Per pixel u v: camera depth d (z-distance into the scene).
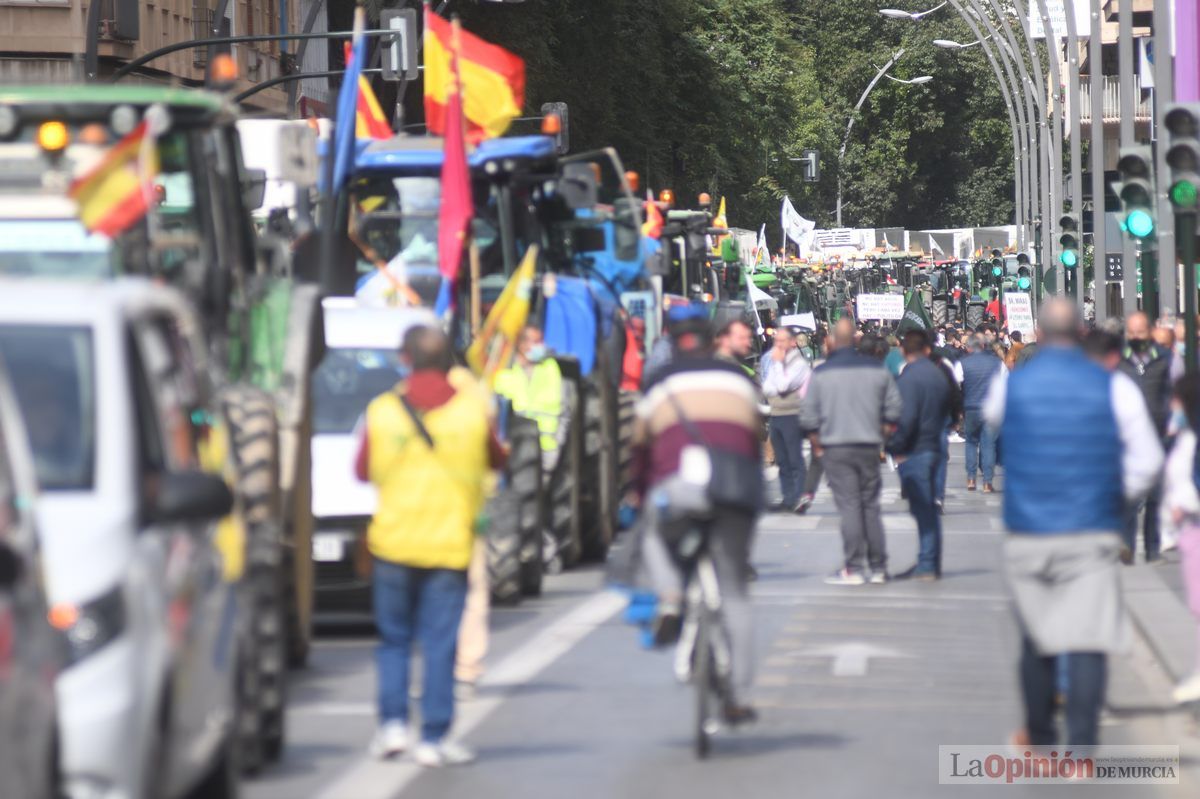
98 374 22.22
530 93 153.62
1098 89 104.56
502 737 31.75
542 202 64.56
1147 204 61.97
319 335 39.62
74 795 19.38
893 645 42.00
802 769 29.12
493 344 52.34
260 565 29.80
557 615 46.94
